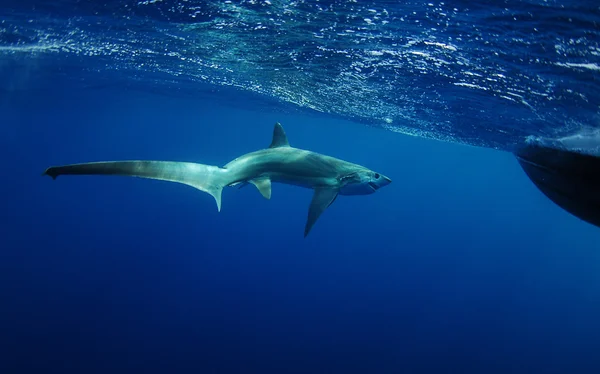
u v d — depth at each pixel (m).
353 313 27.64
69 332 20.81
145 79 23.56
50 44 15.12
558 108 6.48
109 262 32.19
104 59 17.77
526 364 24.28
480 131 10.59
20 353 18.61
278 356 20.89
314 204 5.84
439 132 13.69
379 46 7.75
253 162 5.57
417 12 5.73
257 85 18.42
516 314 32.72
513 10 4.69
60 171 3.45
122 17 10.33
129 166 4.03
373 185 6.44
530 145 3.42
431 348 24.41
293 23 8.08
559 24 4.56
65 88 31.17
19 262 29.97
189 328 22.62
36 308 22.72
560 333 30.27
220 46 11.89
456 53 6.59
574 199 2.93
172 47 13.20
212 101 32.75
